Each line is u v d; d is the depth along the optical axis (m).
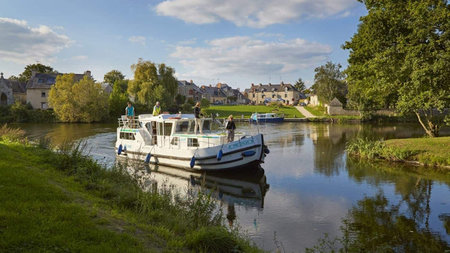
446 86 17.98
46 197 6.90
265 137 34.38
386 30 20.66
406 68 18.22
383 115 57.06
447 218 10.25
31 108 61.19
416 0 18.83
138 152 20.20
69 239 5.03
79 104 53.38
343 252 7.98
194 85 121.38
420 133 35.81
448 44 17.45
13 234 4.88
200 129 18.30
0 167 8.90
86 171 10.66
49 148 16.36
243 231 9.42
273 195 13.22
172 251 5.60
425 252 7.97
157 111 21.22
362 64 23.64
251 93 132.62
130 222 6.64
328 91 76.31
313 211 11.20
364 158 20.81
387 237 8.93
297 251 8.18
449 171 16.42
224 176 16.53
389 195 12.80
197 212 8.13
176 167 18.14
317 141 30.64
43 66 90.62
